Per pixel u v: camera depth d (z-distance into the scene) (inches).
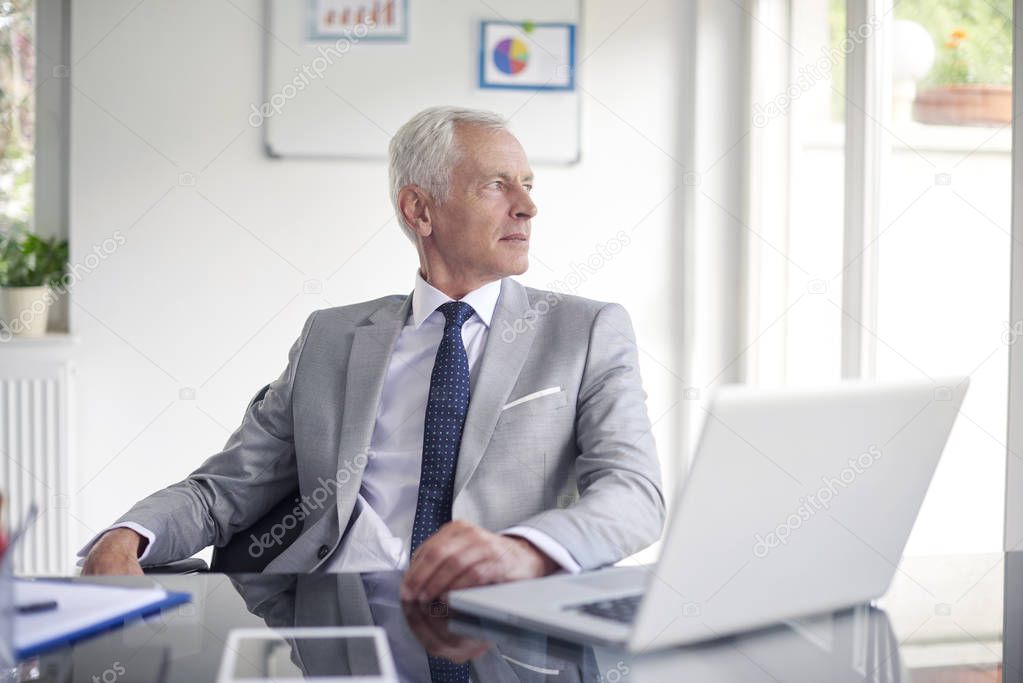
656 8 134.8
